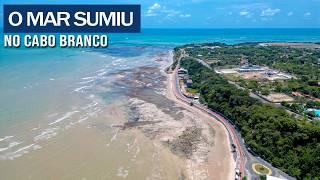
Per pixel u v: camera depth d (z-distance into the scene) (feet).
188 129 324.39
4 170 226.99
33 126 304.09
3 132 286.05
